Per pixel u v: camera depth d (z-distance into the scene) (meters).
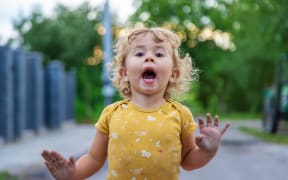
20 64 22.67
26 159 15.48
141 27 4.17
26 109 25.55
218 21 61.06
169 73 4.07
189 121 4.07
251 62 42.06
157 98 4.04
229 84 58.41
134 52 4.07
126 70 4.14
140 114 3.98
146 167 3.89
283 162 15.01
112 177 3.96
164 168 3.90
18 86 22.53
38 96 26.73
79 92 45.16
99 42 45.72
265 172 13.05
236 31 52.03
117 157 3.93
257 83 43.12
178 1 61.25
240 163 14.71
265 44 25.61
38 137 24.86
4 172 12.06
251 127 31.38
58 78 30.52
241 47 42.97
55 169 4.04
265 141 21.75
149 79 3.98
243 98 59.19
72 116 37.62
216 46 61.94
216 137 3.98
